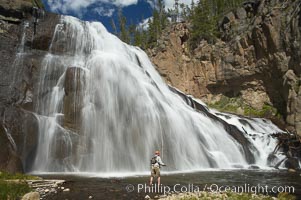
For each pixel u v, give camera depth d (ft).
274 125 174.81
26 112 111.96
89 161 111.75
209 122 146.41
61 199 62.54
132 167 115.85
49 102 121.08
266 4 200.95
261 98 193.06
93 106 120.98
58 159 109.40
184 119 138.62
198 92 213.87
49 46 138.10
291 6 177.99
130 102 130.72
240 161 138.10
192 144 132.05
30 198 59.16
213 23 234.38
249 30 198.18
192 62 219.20
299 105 154.20
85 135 115.03
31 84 121.08
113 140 118.83
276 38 177.58
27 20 137.08
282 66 173.68
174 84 214.07
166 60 216.74
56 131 112.68
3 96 112.37
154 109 134.21
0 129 100.63
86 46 149.79
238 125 159.84
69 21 149.18
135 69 148.15
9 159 96.84
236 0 258.78
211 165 130.21
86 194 67.31
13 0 135.64
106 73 131.34
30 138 108.47
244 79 197.47
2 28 129.08
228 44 211.20
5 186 65.05
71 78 122.01
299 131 149.69
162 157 121.39
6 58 122.83
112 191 70.74
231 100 202.80
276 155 139.13
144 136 124.16
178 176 99.76
